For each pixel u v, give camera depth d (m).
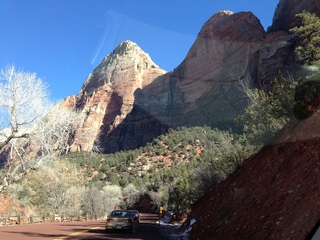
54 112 26.22
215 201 14.83
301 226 6.51
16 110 24.91
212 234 11.47
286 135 11.68
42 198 50.88
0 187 25.75
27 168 26.14
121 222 19.72
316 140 9.02
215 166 24.14
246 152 19.11
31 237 15.07
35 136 25.47
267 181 10.10
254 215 8.98
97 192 62.75
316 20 24.89
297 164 9.12
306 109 11.30
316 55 21.83
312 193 7.02
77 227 24.95
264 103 15.28
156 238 16.09
